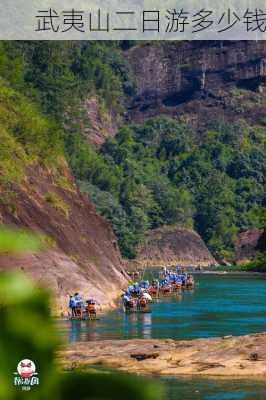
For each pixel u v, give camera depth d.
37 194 130.50
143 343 65.25
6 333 4.05
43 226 120.00
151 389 4.15
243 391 48.84
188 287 181.38
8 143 135.62
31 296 4.15
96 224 157.62
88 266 129.00
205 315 107.12
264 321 97.38
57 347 4.15
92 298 110.25
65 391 4.06
